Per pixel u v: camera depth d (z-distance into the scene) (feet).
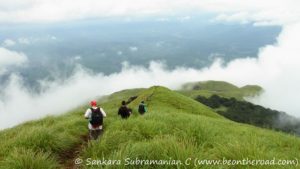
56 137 42.96
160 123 48.37
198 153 27.35
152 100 206.59
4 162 32.58
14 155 32.30
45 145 40.09
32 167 30.81
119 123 49.98
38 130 42.91
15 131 66.90
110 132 43.11
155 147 28.48
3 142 43.70
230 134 54.80
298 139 50.85
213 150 32.58
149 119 54.13
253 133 61.62
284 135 59.88
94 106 49.49
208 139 41.78
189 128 43.96
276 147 45.39
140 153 27.66
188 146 28.86
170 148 27.71
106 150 35.14
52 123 79.87
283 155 33.94
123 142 37.45
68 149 43.80
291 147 46.24
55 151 40.24
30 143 39.42
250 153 29.12
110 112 90.38
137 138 41.55
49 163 32.50
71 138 48.49
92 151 35.47
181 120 53.67
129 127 46.52
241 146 30.50
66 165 37.17
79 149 44.52
